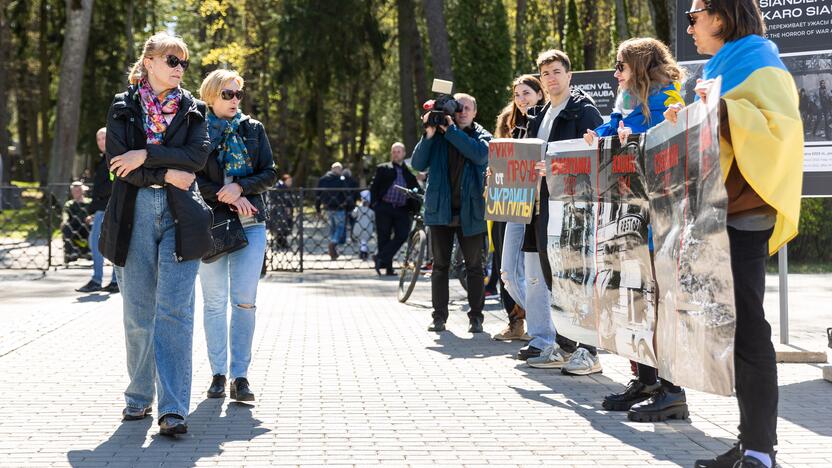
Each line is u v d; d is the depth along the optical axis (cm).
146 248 522
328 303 1180
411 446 486
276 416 558
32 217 1722
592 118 699
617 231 530
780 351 740
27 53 4619
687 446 488
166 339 515
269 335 893
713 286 406
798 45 746
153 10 3912
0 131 4075
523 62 3391
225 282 616
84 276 1560
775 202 389
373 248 2164
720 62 417
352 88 4338
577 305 583
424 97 3253
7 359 751
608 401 578
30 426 532
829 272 1569
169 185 512
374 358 766
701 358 420
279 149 4831
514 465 451
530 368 725
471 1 2756
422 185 1616
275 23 3384
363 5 3147
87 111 3738
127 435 512
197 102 523
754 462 407
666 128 460
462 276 1248
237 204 587
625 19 2955
